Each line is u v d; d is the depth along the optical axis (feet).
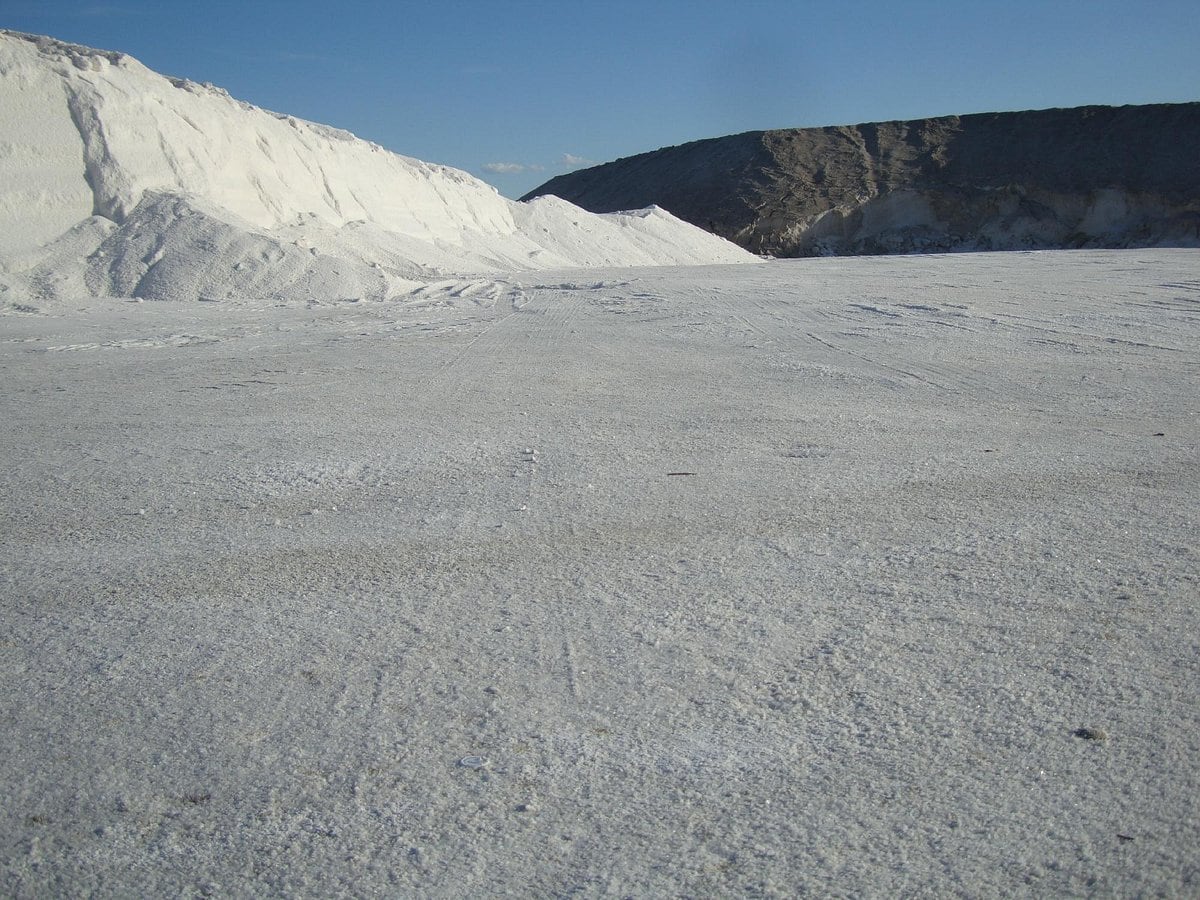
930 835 9.64
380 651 13.85
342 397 34.60
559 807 10.21
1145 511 19.57
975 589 15.65
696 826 9.87
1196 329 48.49
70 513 20.90
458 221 131.95
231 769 11.02
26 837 9.93
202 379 39.37
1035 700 12.12
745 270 115.14
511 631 14.42
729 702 12.25
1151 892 8.79
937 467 23.32
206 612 15.42
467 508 20.63
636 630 14.37
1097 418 28.73
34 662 13.80
